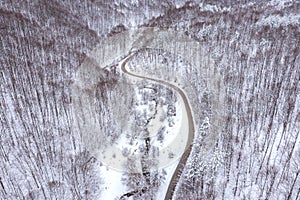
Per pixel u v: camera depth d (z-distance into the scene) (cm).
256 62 6091
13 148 4209
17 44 6444
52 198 3669
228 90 5472
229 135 4531
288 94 5162
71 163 4116
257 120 4772
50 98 5197
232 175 3978
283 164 4009
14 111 4828
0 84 5331
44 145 4328
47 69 5944
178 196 3700
